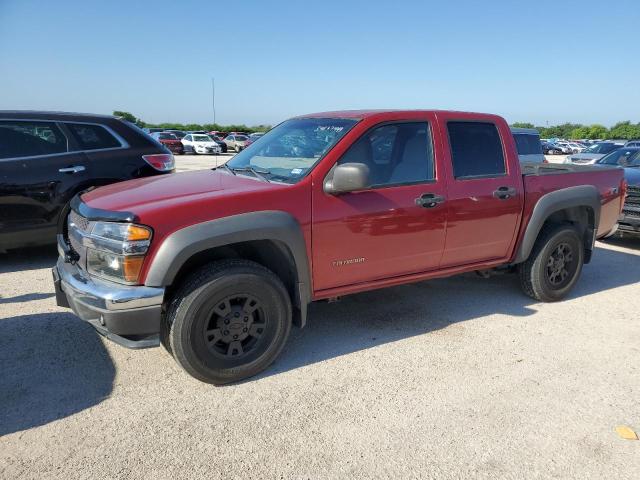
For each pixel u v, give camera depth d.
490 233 4.45
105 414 2.98
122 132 6.42
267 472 2.53
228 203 3.21
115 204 3.21
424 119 4.12
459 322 4.52
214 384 3.34
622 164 9.71
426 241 4.06
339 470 2.56
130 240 2.95
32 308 4.56
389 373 3.56
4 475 2.46
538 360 3.82
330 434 2.85
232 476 2.49
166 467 2.54
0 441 2.71
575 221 5.34
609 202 5.40
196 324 3.14
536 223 4.68
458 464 2.63
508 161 4.55
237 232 3.16
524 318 4.67
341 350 3.91
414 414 3.06
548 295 5.04
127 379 3.39
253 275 3.27
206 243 3.08
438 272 4.29
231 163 4.42
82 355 3.70
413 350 3.93
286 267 3.58
